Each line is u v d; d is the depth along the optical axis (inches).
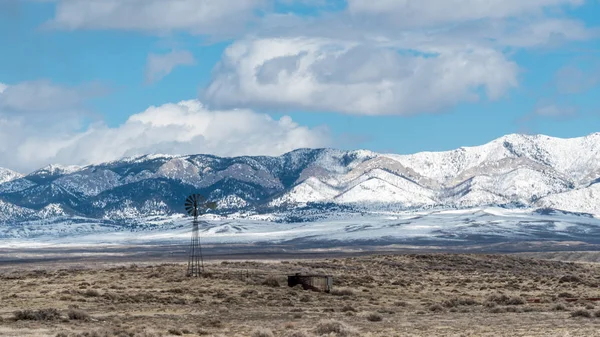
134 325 4357.8
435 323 4613.7
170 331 3929.6
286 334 3875.5
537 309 5502.0
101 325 4335.6
